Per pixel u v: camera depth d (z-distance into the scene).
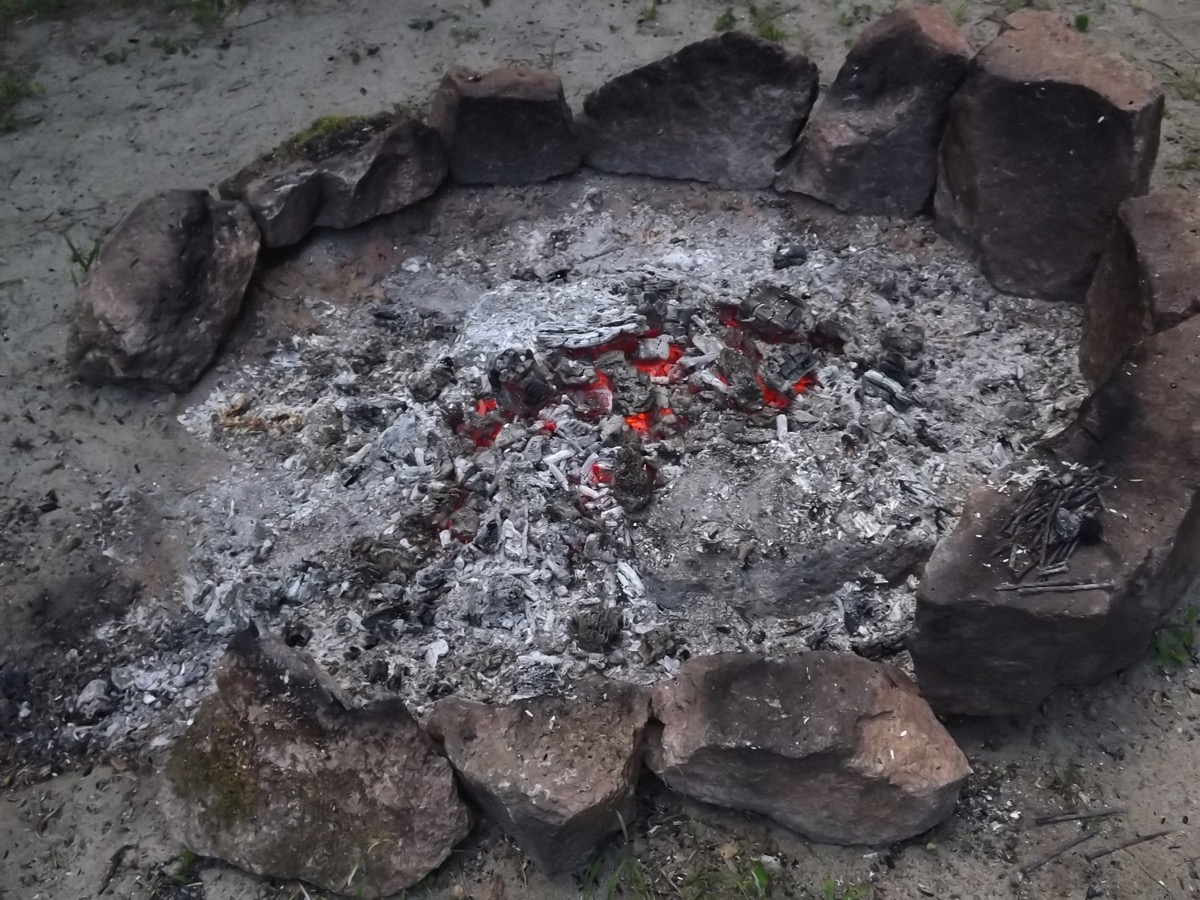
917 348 1.49
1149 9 2.11
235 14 2.28
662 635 1.22
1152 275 1.30
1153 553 1.06
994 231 1.54
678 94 1.68
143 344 1.48
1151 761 1.15
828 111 1.66
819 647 1.22
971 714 1.16
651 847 1.11
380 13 2.25
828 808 1.07
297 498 1.39
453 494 1.36
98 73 2.16
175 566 1.35
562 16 2.20
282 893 1.09
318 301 1.64
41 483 1.45
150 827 1.15
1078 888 1.06
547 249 1.70
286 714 1.11
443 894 1.08
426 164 1.70
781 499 1.31
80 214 1.85
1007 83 1.45
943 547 1.10
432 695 1.19
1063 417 1.40
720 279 1.62
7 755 1.21
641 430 1.41
